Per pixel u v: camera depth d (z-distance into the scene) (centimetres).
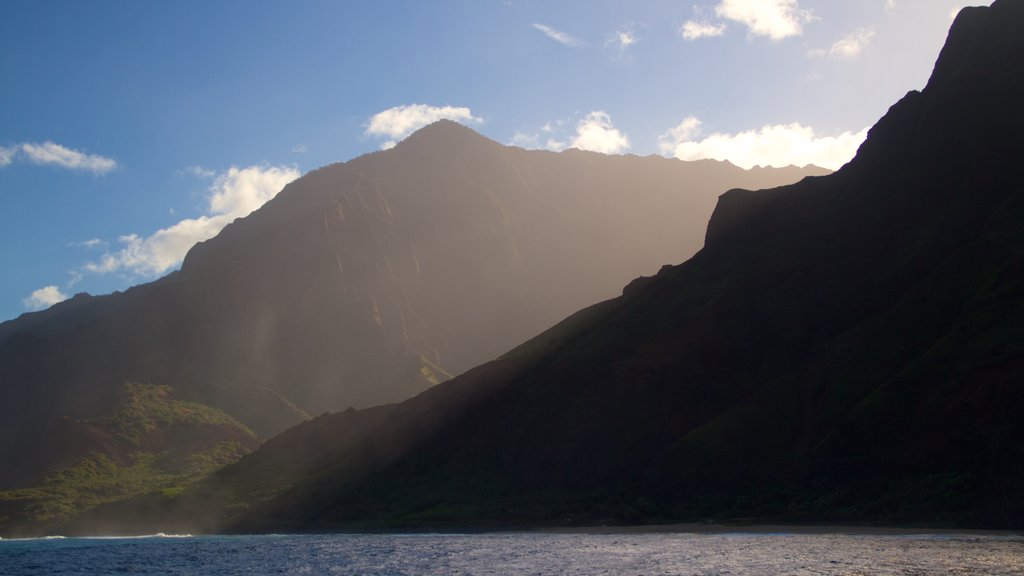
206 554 9838
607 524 11756
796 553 7300
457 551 8969
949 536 8338
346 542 11131
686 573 6341
